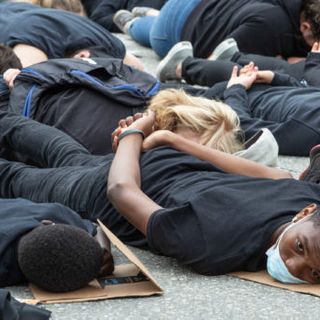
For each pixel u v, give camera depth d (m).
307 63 5.22
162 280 2.88
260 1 5.93
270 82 4.75
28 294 2.75
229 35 5.94
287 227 2.83
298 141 4.26
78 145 3.74
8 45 5.12
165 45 6.45
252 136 3.96
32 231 2.72
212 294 2.78
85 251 2.71
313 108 4.30
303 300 2.75
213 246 2.86
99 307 2.67
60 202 3.38
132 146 3.26
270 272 2.86
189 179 3.11
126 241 3.22
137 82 4.37
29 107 4.11
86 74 4.13
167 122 3.50
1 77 4.38
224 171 3.30
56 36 5.17
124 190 3.02
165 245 2.89
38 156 3.79
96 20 8.02
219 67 5.41
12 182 3.61
